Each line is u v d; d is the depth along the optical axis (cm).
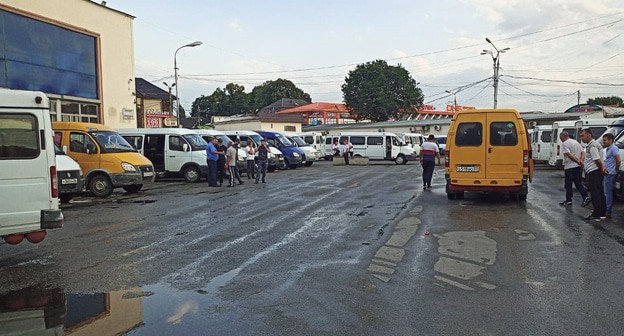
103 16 2439
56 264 693
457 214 1065
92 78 2378
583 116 3875
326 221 1005
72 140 1562
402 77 6881
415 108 6950
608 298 517
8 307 518
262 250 755
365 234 863
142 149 2073
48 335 443
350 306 501
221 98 9944
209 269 652
